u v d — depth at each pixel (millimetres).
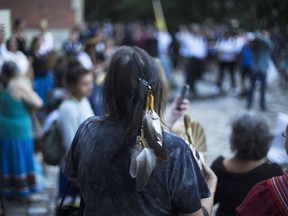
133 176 2027
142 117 2111
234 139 3125
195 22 26766
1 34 6211
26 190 5648
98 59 8422
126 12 36812
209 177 2570
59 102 8375
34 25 10953
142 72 2164
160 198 2074
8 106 5539
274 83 13750
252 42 5855
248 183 3076
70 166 2363
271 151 3523
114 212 2117
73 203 3314
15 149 5582
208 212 2293
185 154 2102
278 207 2162
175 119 3248
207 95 14234
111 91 2178
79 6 14273
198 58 14398
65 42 11867
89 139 2189
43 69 9703
